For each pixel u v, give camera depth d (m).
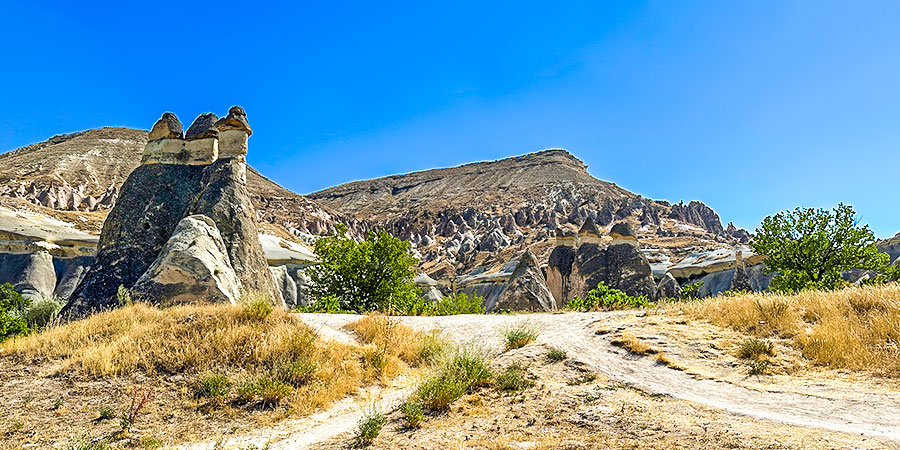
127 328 12.45
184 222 21.03
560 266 43.69
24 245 45.34
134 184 25.58
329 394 9.97
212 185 25.03
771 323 11.60
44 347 11.57
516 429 7.10
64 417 8.86
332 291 27.80
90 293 21.61
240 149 26.56
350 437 7.65
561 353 10.67
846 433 5.93
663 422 6.77
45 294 42.78
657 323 12.91
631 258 40.03
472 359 10.12
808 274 26.80
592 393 8.44
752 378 8.91
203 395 9.77
